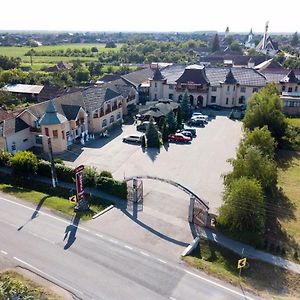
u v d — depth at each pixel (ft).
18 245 112.47
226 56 515.09
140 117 249.14
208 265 105.50
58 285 95.45
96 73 471.21
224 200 122.31
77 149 197.16
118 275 100.01
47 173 162.50
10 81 375.86
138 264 104.78
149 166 176.65
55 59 632.79
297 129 225.76
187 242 116.78
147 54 641.81
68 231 120.88
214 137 224.12
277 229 126.72
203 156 191.52
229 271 104.53
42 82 375.45
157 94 307.99
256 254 112.27
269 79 316.81
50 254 108.37
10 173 166.71
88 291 93.71
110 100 233.55
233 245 116.16
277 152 202.90
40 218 128.88
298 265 107.65
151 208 137.28
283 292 96.32
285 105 273.54
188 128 232.32
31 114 192.34
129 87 271.69
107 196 145.79
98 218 129.49
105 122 231.09
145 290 94.58
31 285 94.53
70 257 107.14
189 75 298.76
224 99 297.74
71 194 147.74
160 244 114.93
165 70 318.86
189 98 284.82
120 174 165.99
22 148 192.44
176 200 143.74
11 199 142.92
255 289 96.32
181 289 95.14
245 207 115.55
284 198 149.07
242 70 305.53
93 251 110.22
